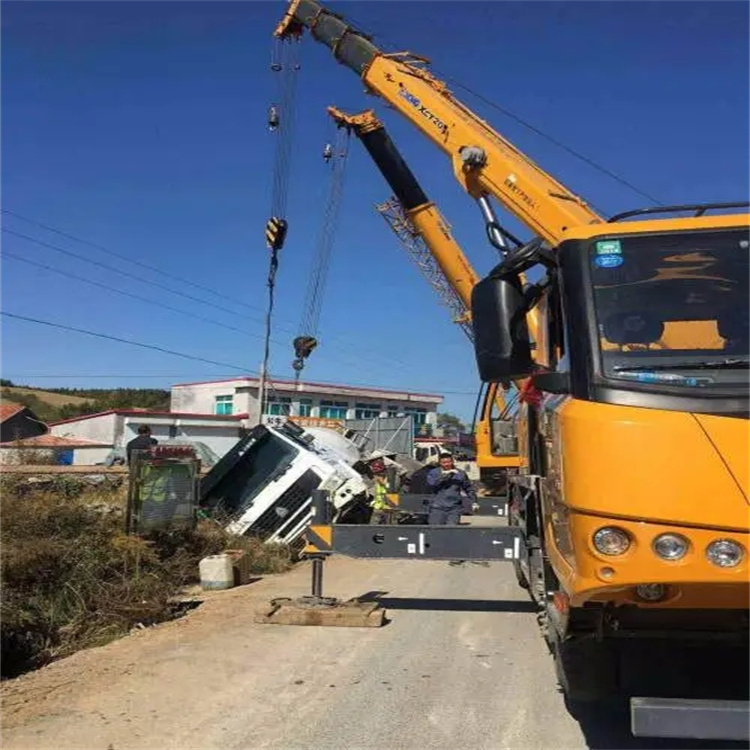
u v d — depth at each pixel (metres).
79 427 48.12
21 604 7.16
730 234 4.23
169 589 9.04
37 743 4.68
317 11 14.64
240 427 48.97
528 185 11.23
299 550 12.49
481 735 4.83
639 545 3.53
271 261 19.70
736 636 4.16
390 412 65.19
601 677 4.45
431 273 22.91
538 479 5.84
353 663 6.35
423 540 7.81
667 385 3.77
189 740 4.75
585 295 4.14
